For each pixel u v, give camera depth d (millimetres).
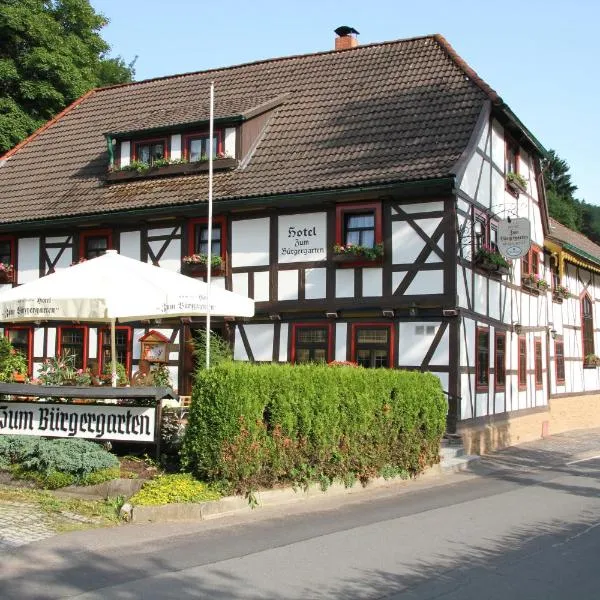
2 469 10250
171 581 6574
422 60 21484
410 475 13320
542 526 9438
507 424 20547
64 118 26172
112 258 12695
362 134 19438
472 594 6406
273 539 8266
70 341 21234
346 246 17938
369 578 6836
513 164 22172
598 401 31016
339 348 18141
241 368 9914
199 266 19609
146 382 14070
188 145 20781
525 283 22547
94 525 8570
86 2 34562
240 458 9727
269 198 18484
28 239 22281
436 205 17312
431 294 17203
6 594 6152
